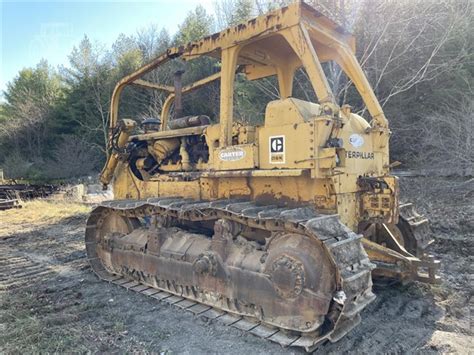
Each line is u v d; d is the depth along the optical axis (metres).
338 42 4.53
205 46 4.57
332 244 3.07
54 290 5.23
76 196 17.84
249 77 5.70
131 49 32.97
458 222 8.11
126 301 4.71
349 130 3.99
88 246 5.91
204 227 5.07
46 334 3.78
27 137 36.19
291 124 3.66
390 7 13.23
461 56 12.90
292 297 3.36
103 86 32.28
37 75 41.34
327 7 12.40
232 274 3.89
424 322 3.79
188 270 4.38
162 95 22.52
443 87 13.38
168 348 3.46
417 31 13.42
